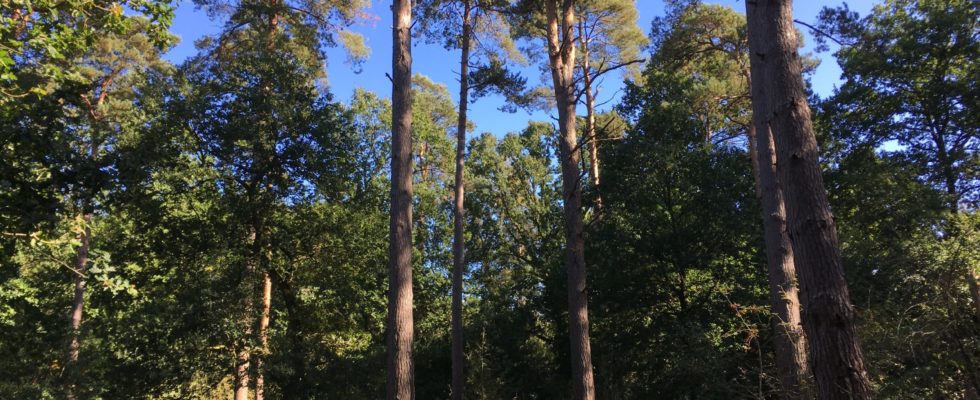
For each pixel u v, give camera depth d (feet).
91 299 42.52
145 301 42.06
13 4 23.53
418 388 55.57
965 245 26.55
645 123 50.80
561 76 34.81
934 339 18.95
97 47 55.57
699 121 52.49
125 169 29.14
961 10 58.80
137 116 42.01
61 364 40.68
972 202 59.31
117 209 33.35
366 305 53.01
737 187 47.24
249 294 41.14
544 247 63.67
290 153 45.78
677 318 47.98
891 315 21.50
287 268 48.19
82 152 29.40
